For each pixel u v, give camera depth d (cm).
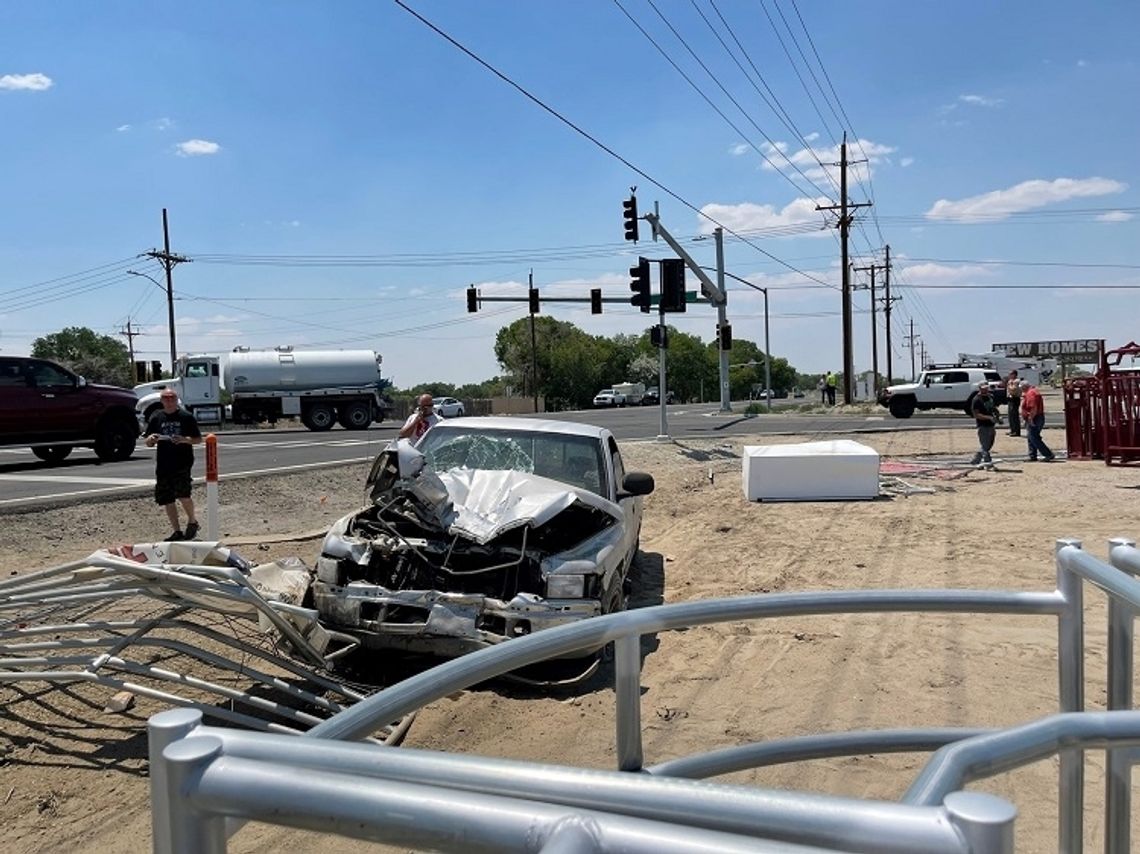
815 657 649
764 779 448
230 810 106
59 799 425
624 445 2272
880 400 4044
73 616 668
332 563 613
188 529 1066
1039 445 1998
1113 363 1947
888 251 7394
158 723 114
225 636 549
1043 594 245
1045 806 413
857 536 1127
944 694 569
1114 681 244
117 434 1870
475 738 507
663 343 2439
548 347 11038
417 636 577
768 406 5597
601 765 469
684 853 89
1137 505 1330
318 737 142
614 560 647
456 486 679
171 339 5338
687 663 640
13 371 1705
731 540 1126
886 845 96
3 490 1327
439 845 99
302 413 3869
